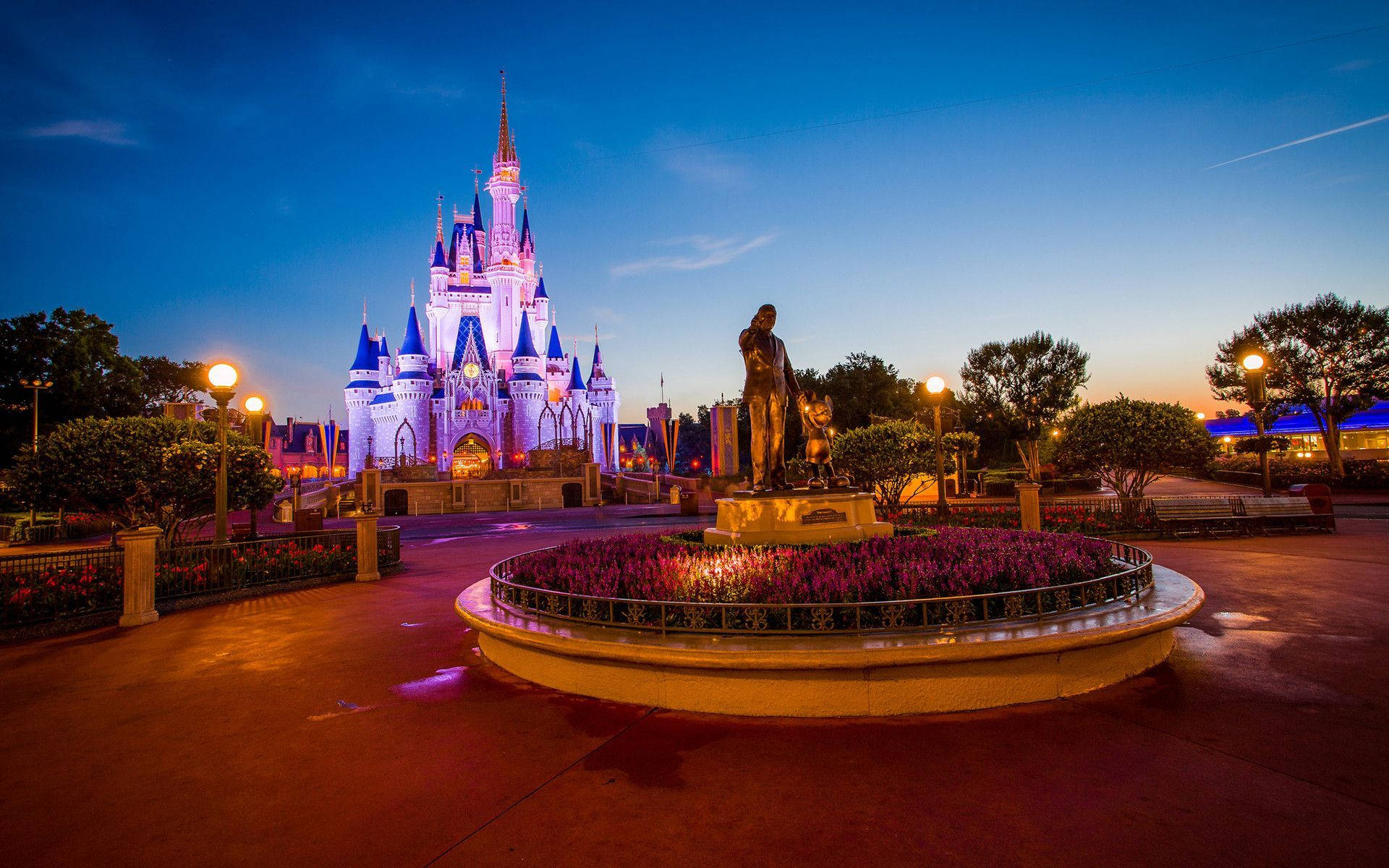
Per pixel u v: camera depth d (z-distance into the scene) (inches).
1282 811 156.6
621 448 4744.1
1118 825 153.4
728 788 175.9
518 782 183.6
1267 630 301.7
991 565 269.9
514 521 1402.6
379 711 241.0
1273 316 1427.2
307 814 170.2
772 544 353.1
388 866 146.7
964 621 237.6
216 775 193.3
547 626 263.3
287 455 4128.9
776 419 394.6
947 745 195.6
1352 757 181.2
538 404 3248.0
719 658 217.0
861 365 2046.0
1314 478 1225.4
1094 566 288.4
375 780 187.8
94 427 658.2
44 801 180.5
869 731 207.0
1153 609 254.8
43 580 434.0
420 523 1387.8
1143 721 207.5
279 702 255.6
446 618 396.2
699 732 211.0
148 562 415.2
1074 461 844.6
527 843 154.2
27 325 1454.2
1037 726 206.5
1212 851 142.3
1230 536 624.7
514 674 274.8
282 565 530.0
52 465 625.0
